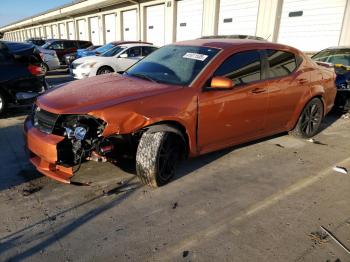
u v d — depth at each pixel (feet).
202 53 13.16
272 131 15.64
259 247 8.53
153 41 68.54
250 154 15.12
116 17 81.41
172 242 8.64
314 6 37.68
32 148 10.98
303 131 17.22
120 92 11.19
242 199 10.96
